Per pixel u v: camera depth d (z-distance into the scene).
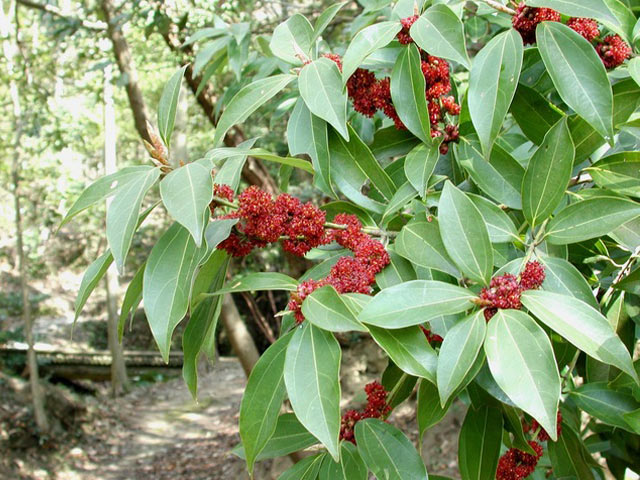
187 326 0.56
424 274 0.54
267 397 0.47
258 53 1.34
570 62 0.50
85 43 2.17
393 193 0.59
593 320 0.42
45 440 3.98
